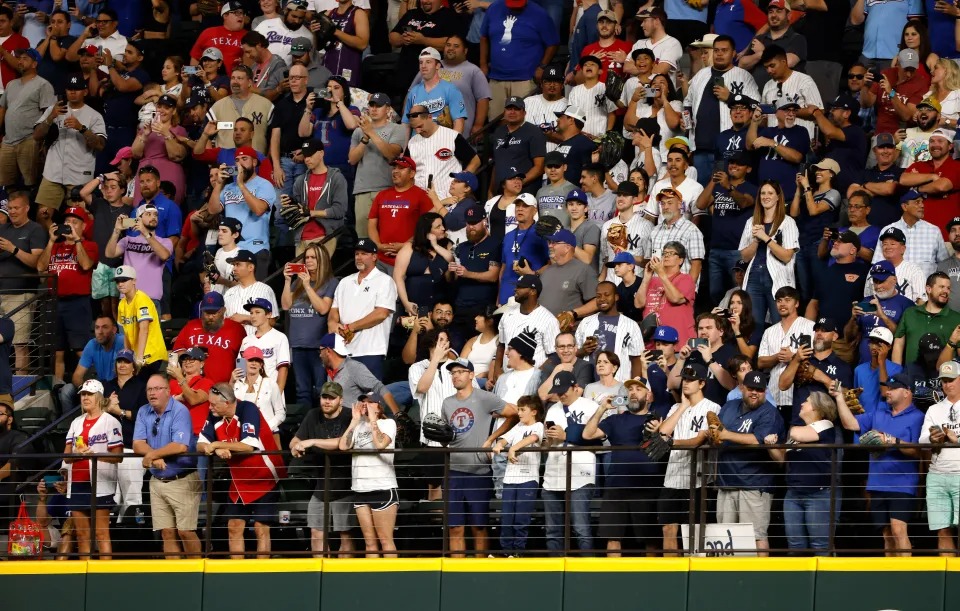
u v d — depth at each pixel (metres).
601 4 71.31
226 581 49.88
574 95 66.25
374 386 52.41
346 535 50.59
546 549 49.62
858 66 64.75
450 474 50.22
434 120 65.94
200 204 67.44
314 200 62.78
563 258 56.78
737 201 58.00
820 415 48.88
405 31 72.88
